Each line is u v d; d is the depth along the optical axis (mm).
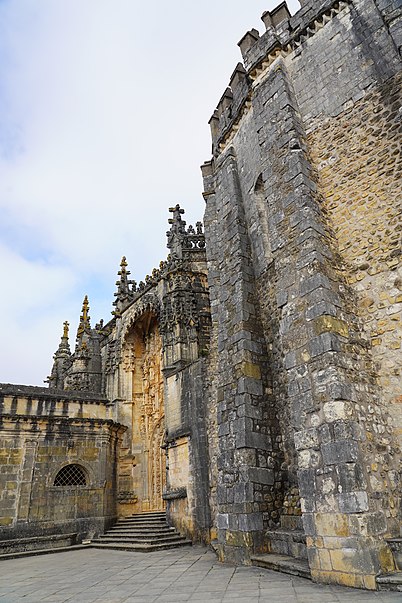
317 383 8180
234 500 10328
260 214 13406
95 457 21891
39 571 11945
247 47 14016
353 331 8766
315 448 7828
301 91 12000
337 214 10180
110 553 15633
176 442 17797
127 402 27000
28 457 20250
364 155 10047
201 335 22219
